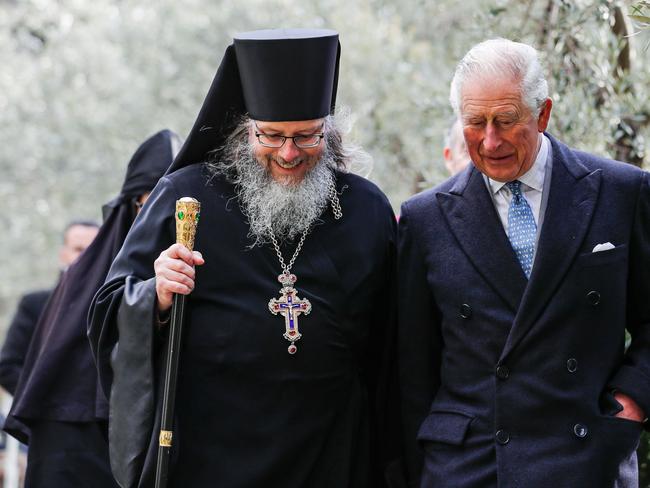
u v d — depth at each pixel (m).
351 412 4.02
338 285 3.98
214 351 3.90
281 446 3.88
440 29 6.90
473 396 3.70
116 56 9.78
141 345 3.84
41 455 5.08
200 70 9.12
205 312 3.94
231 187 4.07
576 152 3.78
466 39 5.91
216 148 4.14
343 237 4.05
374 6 7.87
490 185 3.76
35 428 5.11
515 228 3.71
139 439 3.85
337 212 4.08
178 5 9.28
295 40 3.81
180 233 3.77
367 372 4.20
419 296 3.87
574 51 5.30
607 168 3.71
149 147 5.21
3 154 10.41
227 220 4.01
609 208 3.65
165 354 3.87
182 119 9.07
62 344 5.07
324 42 3.87
